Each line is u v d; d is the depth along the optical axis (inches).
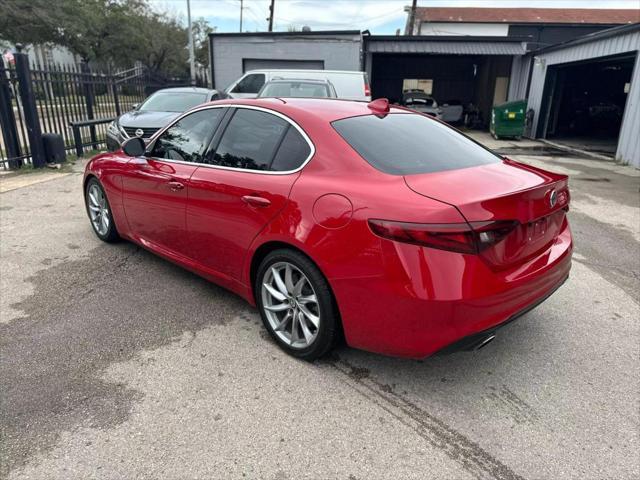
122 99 545.3
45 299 145.3
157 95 403.9
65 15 1115.9
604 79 823.1
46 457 85.5
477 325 91.7
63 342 122.2
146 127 337.7
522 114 677.3
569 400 104.3
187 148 143.6
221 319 135.5
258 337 126.5
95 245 191.9
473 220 89.2
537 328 135.0
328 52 690.2
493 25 1558.8
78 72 428.5
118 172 167.6
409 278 90.2
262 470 83.9
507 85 863.7
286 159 115.9
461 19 1584.6
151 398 101.8
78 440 89.7
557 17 1599.4
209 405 100.0
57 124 442.0
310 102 130.8
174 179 140.7
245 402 101.3
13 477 81.1
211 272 137.7
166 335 126.6
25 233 205.5
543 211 102.5
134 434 91.4
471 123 901.2
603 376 113.2
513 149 581.3
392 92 1072.2
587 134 765.3
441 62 1039.0
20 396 101.3
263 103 129.3
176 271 167.6
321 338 109.1
